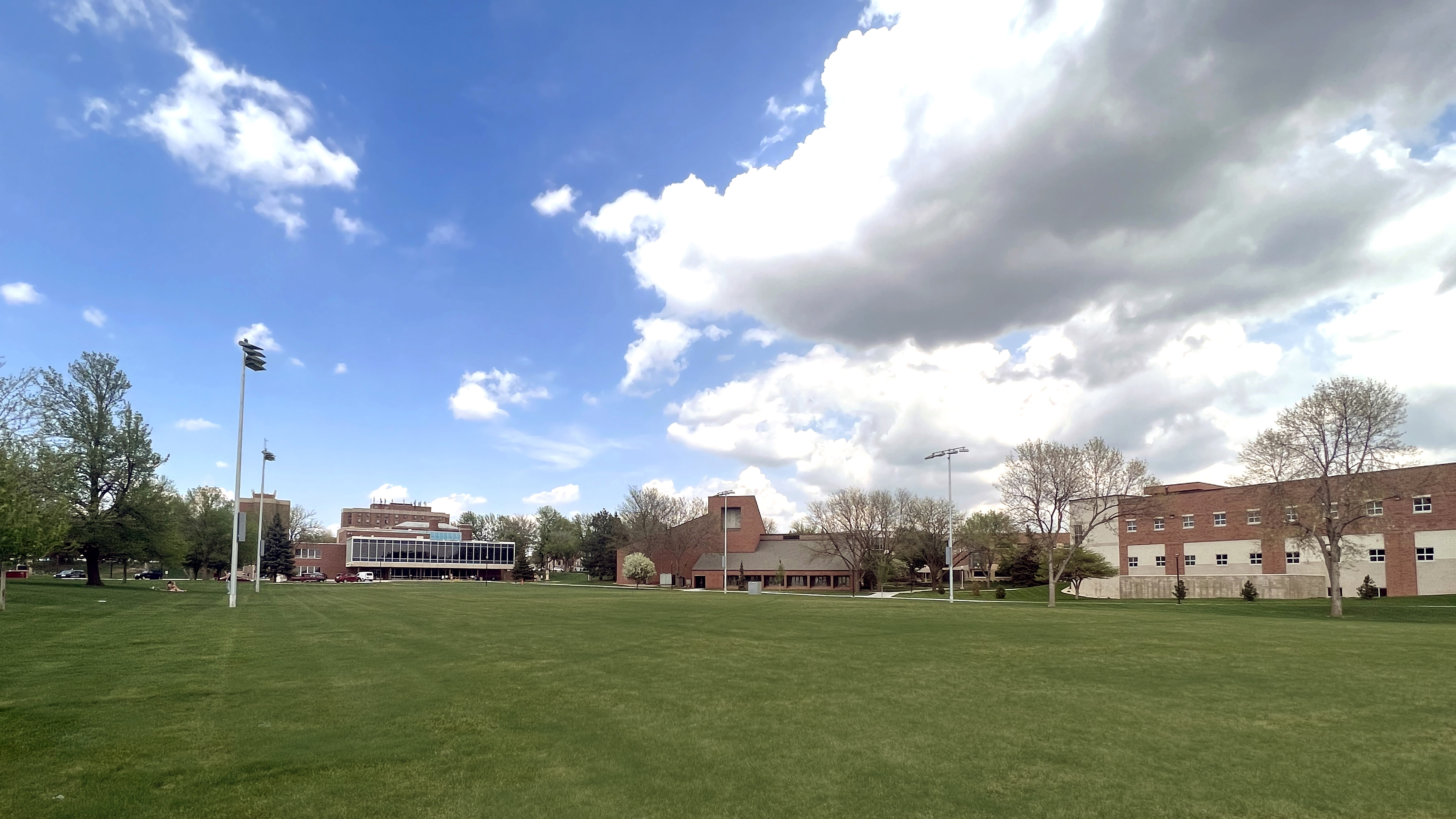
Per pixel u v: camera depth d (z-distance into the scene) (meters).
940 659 19.88
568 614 36.28
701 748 10.73
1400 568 63.47
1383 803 8.60
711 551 120.31
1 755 9.89
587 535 145.38
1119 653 21.34
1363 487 51.09
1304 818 8.12
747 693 14.83
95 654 19.06
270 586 81.00
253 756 10.05
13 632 23.14
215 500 116.06
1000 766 9.91
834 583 112.56
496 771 9.54
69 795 8.43
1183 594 65.75
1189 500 81.50
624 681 16.12
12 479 34.31
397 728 11.72
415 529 171.50
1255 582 72.31
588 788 8.90
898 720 12.53
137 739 10.80
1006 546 91.56
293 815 7.94
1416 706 13.75
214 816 7.85
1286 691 15.30
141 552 60.62
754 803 8.45
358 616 33.62
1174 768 9.88
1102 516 86.75
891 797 8.67
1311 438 52.91
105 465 58.38
